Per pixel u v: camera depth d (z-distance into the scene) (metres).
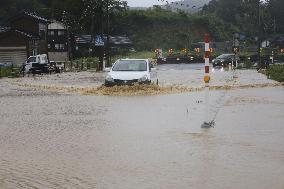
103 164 10.95
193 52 149.00
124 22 158.25
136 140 13.98
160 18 167.62
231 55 91.25
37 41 108.75
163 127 16.45
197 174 9.91
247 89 34.00
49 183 9.38
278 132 15.06
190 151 12.26
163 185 9.12
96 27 147.00
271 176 9.63
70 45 122.25
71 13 138.12
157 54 116.62
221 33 181.75
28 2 148.75
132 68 33.25
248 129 15.73
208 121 16.52
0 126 17.23
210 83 41.19
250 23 191.25
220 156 11.60
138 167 10.61
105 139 14.22
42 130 16.16
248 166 10.53
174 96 28.69
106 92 31.05
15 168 10.68
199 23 178.25
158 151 12.33
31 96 30.17
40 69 68.62
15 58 100.75
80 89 35.12
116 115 19.92
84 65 87.19
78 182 9.42
